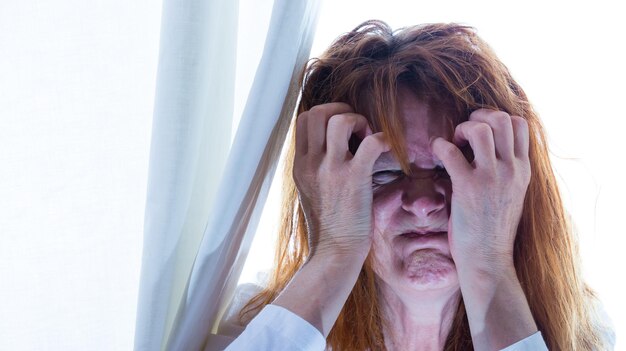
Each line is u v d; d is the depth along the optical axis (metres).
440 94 0.89
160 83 0.78
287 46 0.78
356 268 0.85
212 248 0.80
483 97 0.92
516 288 0.85
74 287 0.85
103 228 0.84
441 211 0.88
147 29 0.84
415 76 0.90
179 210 0.79
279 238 1.03
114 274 0.84
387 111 0.86
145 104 0.84
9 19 0.83
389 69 0.89
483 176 0.85
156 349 0.80
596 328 1.06
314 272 0.84
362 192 0.85
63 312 0.85
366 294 0.96
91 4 0.83
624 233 1.24
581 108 1.25
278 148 0.88
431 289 0.89
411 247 0.88
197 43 0.77
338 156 0.86
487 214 0.85
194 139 0.78
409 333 0.96
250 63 0.86
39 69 0.84
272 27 0.78
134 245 0.84
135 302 0.85
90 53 0.84
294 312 0.81
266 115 0.79
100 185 0.84
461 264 0.86
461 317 0.97
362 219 0.86
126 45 0.84
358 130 0.88
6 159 0.84
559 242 0.98
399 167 0.88
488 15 1.23
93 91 0.84
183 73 0.77
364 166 0.85
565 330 0.96
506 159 0.86
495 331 0.83
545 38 1.24
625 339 1.24
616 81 1.23
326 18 1.19
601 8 1.23
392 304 0.95
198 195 0.83
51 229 0.84
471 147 0.88
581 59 1.24
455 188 0.85
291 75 0.81
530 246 0.96
